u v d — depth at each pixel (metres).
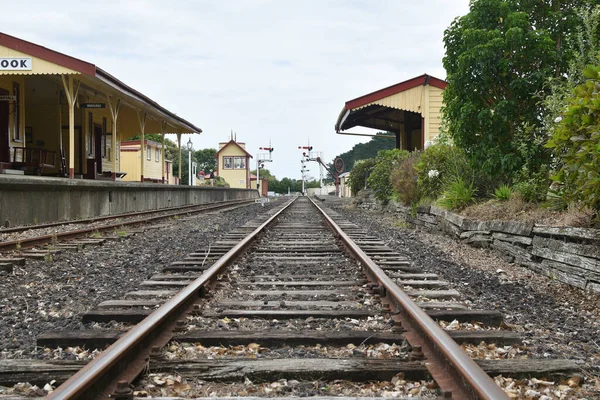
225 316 4.63
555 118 7.75
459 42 10.65
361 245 9.86
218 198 40.25
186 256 8.58
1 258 7.73
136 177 42.47
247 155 75.06
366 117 28.81
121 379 2.99
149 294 5.56
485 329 4.39
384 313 4.70
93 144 27.08
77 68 17.06
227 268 7.04
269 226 14.11
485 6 10.17
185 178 75.94
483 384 2.54
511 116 9.45
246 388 3.08
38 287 6.18
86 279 6.71
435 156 14.26
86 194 17.27
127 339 3.22
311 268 7.32
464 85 10.03
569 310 5.23
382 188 21.25
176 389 3.01
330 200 42.88
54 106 25.17
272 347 3.88
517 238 7.93
